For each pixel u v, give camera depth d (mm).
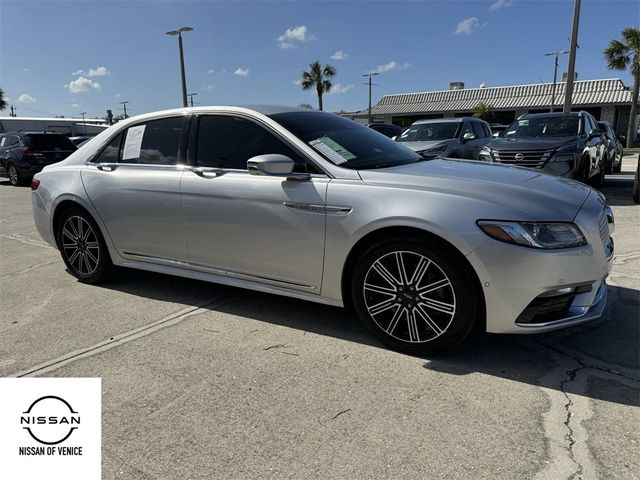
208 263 3830
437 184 3008
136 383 2865
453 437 2318
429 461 2162
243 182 3531
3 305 4195
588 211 2949
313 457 2209
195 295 4309
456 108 44844
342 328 3559
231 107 3811
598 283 2934
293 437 2352
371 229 3047
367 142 3832
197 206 3744
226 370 2992
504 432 2344
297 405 2609
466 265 2828
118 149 4328
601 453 2182
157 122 4133
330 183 3223
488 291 2787
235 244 3623
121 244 4289
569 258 2744
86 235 4562
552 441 2271
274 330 3547
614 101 36031
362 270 3154
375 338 3344
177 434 2396
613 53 31438
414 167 3441
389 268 3086
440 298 2941
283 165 3227
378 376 2881
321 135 3605
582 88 39125
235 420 2494
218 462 2195
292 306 3998
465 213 2809
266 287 3615
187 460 2213
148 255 4164
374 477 2076
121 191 4164
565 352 3119
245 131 3691
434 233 2846
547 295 2754
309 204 3244
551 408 2527
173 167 3928
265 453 2244
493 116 42406
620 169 14977
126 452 2277
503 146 8789
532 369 2926
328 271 3275
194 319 3777
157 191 3947
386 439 2314
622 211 7711
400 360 3068
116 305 4117
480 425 2402
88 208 4379
